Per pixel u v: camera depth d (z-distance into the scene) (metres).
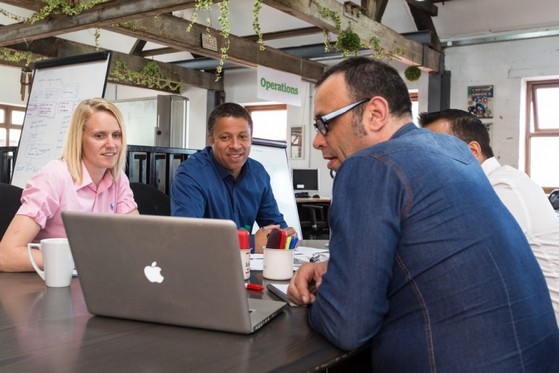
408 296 0.98
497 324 0.95
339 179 1.04
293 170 8.25
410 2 7.05
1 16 7.57
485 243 0.98
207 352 0.88
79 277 1.06
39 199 1.68
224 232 0.92
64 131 3.11
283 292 1.30
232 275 0.94
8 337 0.93
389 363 0.99
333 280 0.97
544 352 1.01
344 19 5.30
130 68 8.12
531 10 6.84
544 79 7.15
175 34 5.86
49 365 0.80
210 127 2.38
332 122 1.19
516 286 0.98
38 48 6.65
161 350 0.88
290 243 1.56
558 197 5.29
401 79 1.20
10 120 9.20
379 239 0.95
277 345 0.93
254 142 3.34
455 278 0.95
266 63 7.20
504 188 1.65
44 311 1.11
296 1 4.57
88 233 1.02
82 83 3.16
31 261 1.44
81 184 1.85
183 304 0.99
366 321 0.93
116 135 1.95
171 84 8.99
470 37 7.40
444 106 7.57
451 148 1.12
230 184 2.40
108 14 4.70
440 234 0.97
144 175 4.14
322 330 0.97
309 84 8.66
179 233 0.95
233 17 8.39
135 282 1.01
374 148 1.05
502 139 7.27
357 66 1.18
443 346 0.94
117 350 0.88
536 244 1.58
